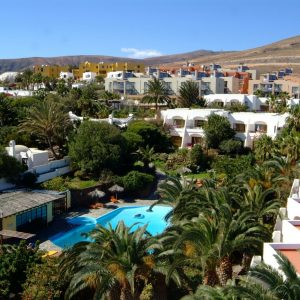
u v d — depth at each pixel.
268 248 21.25
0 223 38.94
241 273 28.89
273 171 44.00
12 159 48.50
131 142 67.94
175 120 86.06
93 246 25.03
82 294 27.41
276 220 32.88
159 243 24.59
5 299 24.97
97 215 49.19
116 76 152.25
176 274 24.42
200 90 128.00
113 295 24.48
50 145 60.91
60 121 61.12
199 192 36.66
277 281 16.08
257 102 107.88
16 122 71.94
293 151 50.25
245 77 150.88
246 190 39.66
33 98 92.94
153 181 61.25
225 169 62.78
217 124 75.62
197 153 69.44
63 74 192.62
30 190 47.50
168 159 71.38
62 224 45.75
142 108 109.88
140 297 25.06
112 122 77.62
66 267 25.84
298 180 38.97
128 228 26.30
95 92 116.94
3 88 135.38
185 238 24.09
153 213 51.06
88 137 57.16
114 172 58.78
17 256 26.27
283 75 178.38
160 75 138.38
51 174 54.41
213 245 24.72
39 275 25.16
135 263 24.22
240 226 27.03
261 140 61.88
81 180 56.28
